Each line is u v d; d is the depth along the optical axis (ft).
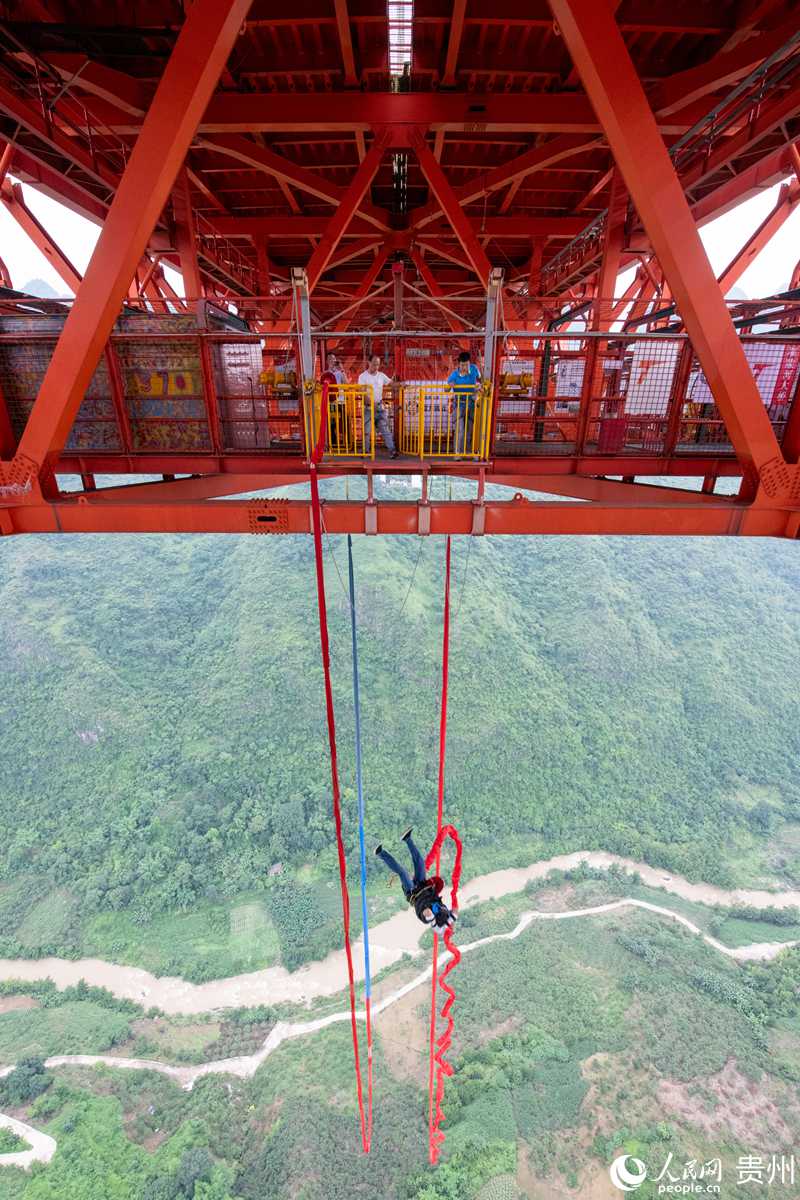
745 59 36.40
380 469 21.71
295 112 41.81
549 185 65.51
